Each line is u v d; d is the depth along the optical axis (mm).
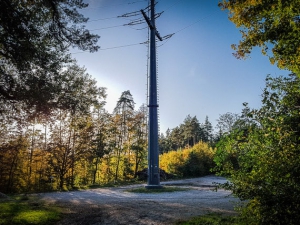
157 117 20484
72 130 28125
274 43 7770
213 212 9094
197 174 36625
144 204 11438
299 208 3643
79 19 11016
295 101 4457
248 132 4703
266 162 4035
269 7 7148
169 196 14742
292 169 3791
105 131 32625
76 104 12406
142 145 36469
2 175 30531
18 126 12180
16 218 8461
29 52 9805
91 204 11891
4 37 9539
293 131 4117
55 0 10133
